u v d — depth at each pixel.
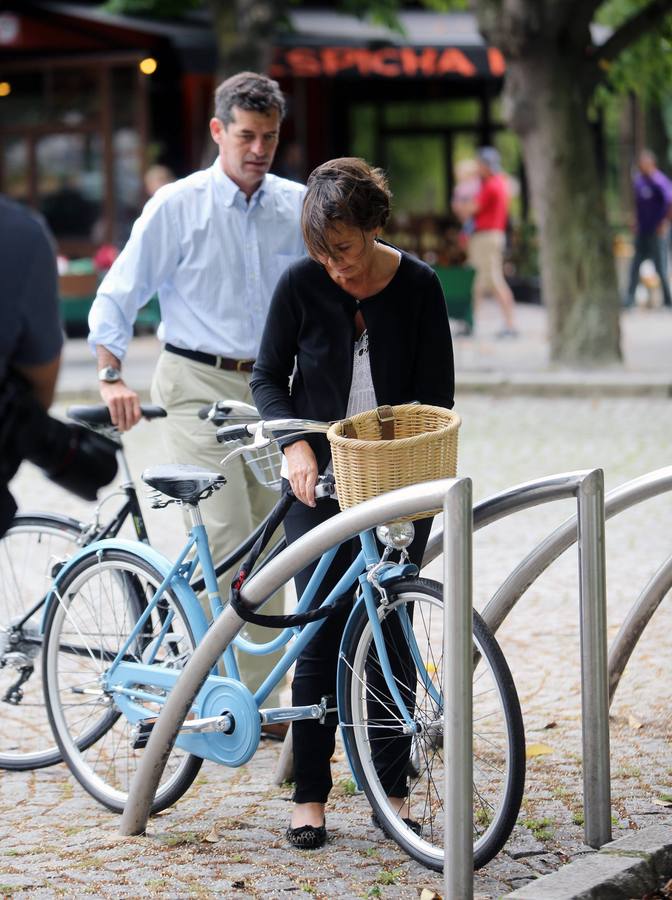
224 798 9.84
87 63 41.19
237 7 34.56
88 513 19.59
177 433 11.03
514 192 53.44
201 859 8.70
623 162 59.81
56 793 10.21
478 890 8.16
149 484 9.52
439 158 53.75
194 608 9.52
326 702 8.94
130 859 8.72
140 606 9.84
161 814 9.57
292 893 8.17
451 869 7.58
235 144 10.77
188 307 11.05
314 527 8.74
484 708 10.94
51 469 7.03
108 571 9.95
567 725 11.06
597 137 55.53
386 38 43.59
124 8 42.56
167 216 10.89
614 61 33.59
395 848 8.90
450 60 43.03
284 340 8.94
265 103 10.69
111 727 10.12
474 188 41.47
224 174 10.96
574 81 30.73
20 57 41.72
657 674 12.17
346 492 7.95
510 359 34.28
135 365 34.59
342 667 8.84
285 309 8.84
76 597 10.09
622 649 10.20
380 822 8.91
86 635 10.04
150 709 9.78
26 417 6.73
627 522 18.22
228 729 8.98
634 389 29.09
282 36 43.03
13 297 6.56
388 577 8.48
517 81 30.94
